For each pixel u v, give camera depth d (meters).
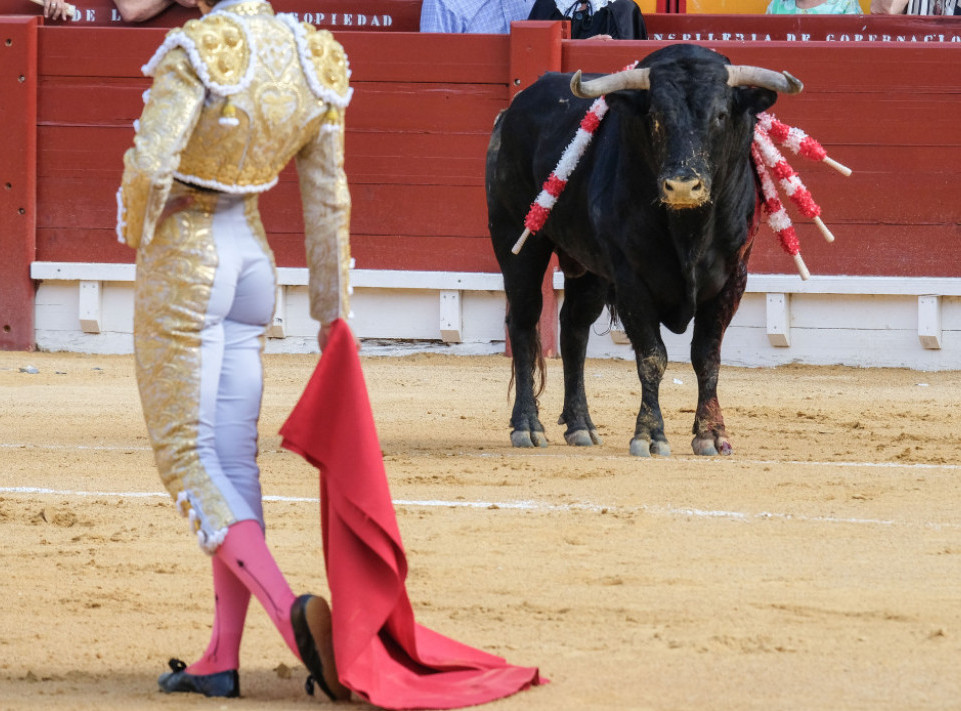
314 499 15.29
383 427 22.48
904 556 12.17
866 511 14.44
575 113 20.55
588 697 8.04
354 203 33.25
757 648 9.17
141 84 33.94
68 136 34.03
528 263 21.50
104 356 33.56
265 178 8.55
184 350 8.35
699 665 8.77
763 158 19.64
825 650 9.11
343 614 8.05
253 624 10.23
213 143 8.26
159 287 8.38
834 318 31.83
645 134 18.05
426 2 34.88
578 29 34.28
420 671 8.41
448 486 16.14
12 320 34.06
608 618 10.06
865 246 31.78
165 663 9.08
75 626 9.94
